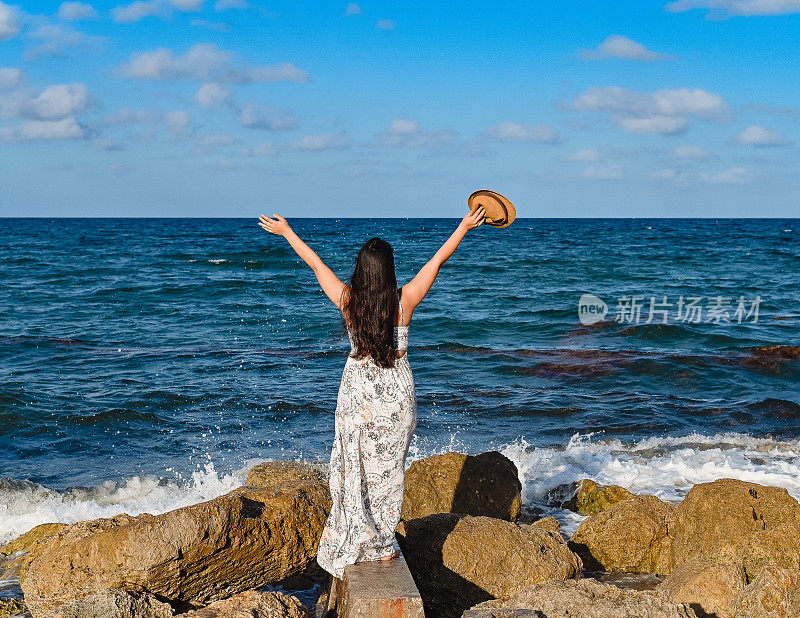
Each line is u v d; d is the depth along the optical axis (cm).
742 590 427
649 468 812
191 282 2716
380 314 361
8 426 974
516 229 9925
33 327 1827
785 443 919
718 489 555
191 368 1341
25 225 12012
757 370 1347
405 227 10600
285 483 529
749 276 3186
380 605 339
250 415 1040
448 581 462
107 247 4844
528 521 673
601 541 566
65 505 712
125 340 1655
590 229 10006
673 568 525
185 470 825
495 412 1070
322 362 1405
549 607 374
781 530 508
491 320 1947
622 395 1180
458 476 612
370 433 369
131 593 425
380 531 381
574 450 880
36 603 446
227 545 447
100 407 1059
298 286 2606
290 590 516
